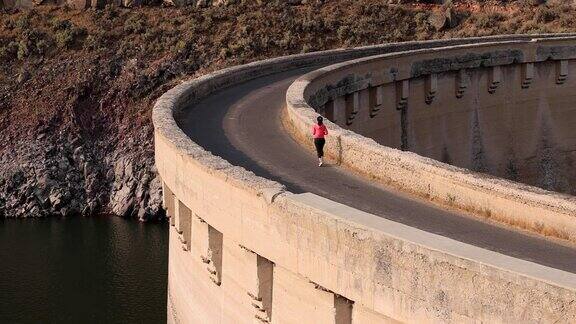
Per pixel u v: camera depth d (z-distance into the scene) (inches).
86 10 3740.2
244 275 869.8
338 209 723.4
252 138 1304.1
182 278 1109.1
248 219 824.9
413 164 926.4
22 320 1888.5
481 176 846.5
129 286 2108.8
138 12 3720.5
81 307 1964.8
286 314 807.7
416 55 1926.7
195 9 3737.7
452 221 814.5
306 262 741.3
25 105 3221.0
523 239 753.0
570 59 2239.2
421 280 627.5
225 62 3385.8
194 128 1393.9
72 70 3366.1
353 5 3811.5
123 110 3176.7
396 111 1907.0
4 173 2957.7
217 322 965.8
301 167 1094.4
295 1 3814.0
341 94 1656.0
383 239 654.5
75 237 2596.0
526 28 3627.0
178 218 1052.5
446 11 3737.7
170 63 3366.1
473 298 593.0
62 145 3058.6
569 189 2284.7
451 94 2058.3
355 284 686.5
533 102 2225.6
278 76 1988.2
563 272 569.0
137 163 2957.7
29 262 2333.9
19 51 3486.7
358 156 1040.8
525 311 564.1
